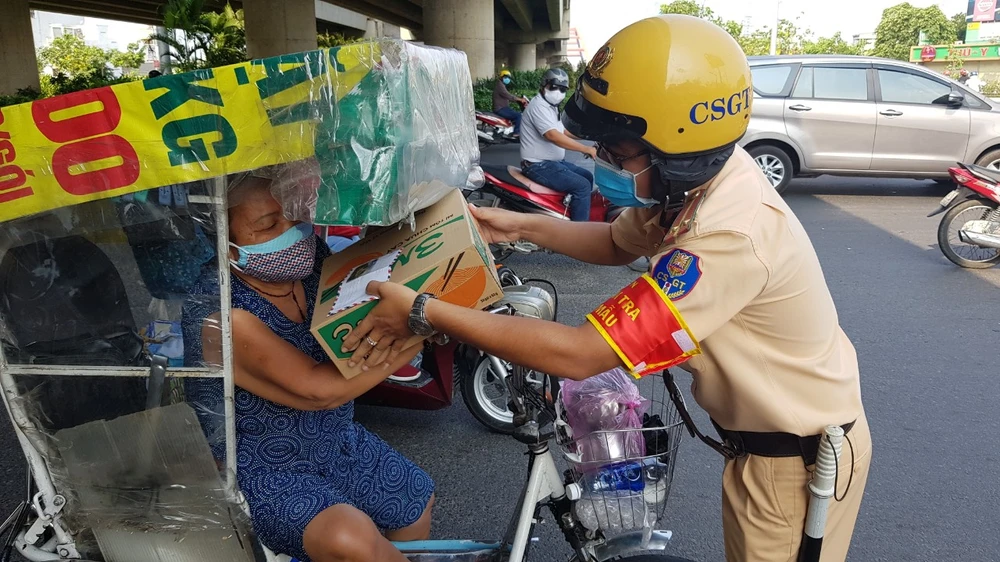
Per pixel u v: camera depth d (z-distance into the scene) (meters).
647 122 1.32
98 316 1.40
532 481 1.63
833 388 1.49
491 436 3.36
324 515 1.56
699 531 2.67
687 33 1.32
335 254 1.80
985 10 69.44
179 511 1.54
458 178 1.70
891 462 3.09
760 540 1.58
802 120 8.27
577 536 1.64
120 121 1.23
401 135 1.32
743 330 1.42
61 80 21.42
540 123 5.41
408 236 1.66
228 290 1.38
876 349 4.25
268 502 1.59
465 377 3.24
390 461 1.89
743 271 1.31
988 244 5.57
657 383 3.76
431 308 1.40
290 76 1.23
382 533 1.93
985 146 8.14
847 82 8.29
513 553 1.61
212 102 1.23
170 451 1.48
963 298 5.13
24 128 1.22
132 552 1.59
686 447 3.23
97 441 1.48
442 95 1.55
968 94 8.25
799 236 1.43
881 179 10.07
